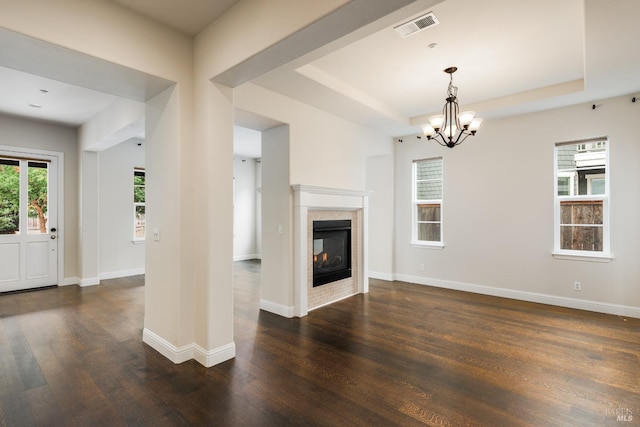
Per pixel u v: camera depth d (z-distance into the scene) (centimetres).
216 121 278
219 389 238
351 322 384
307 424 200
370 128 539
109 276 608
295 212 411
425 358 289
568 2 238
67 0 217
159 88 289
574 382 248
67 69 250
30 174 528
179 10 251
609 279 412
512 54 320
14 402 222
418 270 582
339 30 202
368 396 230
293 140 408
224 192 284
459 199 532
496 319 391
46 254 544
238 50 243
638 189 394
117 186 620
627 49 278
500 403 222
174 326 281
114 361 281
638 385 244
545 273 457
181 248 277
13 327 360
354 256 513
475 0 236
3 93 406
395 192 607
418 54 320
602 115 414
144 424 200
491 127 501
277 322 384
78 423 201
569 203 446
